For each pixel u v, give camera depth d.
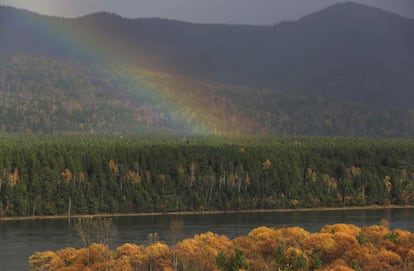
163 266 167.38
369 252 175.62
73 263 169.88
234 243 181.88
